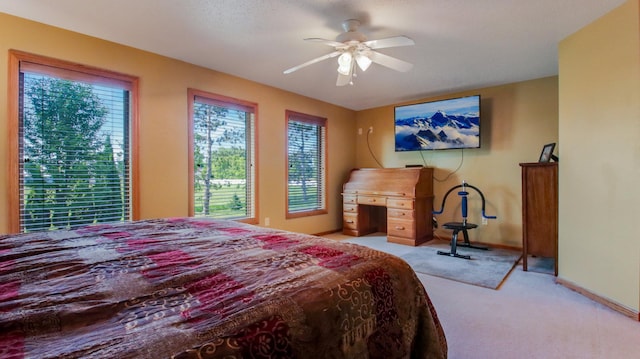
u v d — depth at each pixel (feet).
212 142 12.63
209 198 12.55
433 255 13.17
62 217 9.04
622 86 7.73
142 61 10.38
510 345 6.30
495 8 7.85
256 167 14.03
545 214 10.74
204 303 2.86
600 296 8.30
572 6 7.73
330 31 9.11
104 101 9.75
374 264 4.09
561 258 9.74
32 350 2.09
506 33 9.24
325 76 13.23
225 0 7.52
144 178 10.41
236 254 4.41
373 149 19.10
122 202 10.10
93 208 9.56
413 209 14.98
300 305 2.95
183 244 4.99
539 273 10.81
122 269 3.72
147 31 9.11
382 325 3.66
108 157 9.84
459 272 10.88
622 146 7.75
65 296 2.92
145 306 2.81
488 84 14.49
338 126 18.52
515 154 14.28
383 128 18.65
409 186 15.28
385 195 15.97
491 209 14.94
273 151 14.78
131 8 7.85
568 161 9.41
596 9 7.88
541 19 8.39
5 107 8.08
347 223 17.67
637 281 7.39
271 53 10.73
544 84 13.52
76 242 5.11
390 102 17.81
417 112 16.19
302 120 16.31
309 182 17.03
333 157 18.21
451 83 14.30
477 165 15.34
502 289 9.35
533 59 11.31
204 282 3.35
